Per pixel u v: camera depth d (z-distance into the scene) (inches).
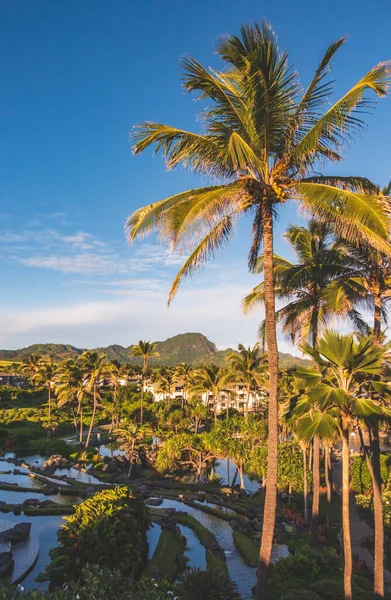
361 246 730.2
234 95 495.5
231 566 987.9
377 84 411.5
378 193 537.3
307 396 639.1
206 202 471.2
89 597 338.0
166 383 3838.6
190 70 458.6
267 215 530.9
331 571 777.6
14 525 1126.4
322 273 821.2
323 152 544.1
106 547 818.8
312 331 918.4
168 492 1649.9
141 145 482.9
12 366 5841.5
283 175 520.1
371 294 837.8
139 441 2591.0
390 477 1317.7
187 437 1914.4
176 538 1111.0
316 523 944.9
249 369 2217.0
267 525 489.4
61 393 2785.4
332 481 1717.5
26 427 2834.6
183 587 582.6
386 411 588.1
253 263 608.7
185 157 503.5
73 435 3016.7
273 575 733.3
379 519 649.0
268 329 526.9
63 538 839.1
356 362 610.2
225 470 2237.9
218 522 1312.7
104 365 2851.9
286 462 1535.4
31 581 812.6
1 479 1760.6
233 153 407.5
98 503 926.4
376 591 629.9
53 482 1726.1
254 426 1742.1
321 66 465.7
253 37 454.3
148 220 487.2
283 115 502.0
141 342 3213.6
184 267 540.7
